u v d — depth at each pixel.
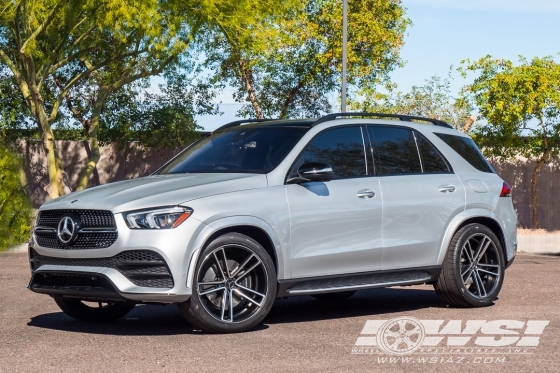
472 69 24.03
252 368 5.57
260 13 22.08
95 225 6.87
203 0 20.67
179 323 7.62
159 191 7.02
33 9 20.19
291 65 29.05
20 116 27.41
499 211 8.95
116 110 27.06
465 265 8.62
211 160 7.91
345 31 22.66
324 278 7.58
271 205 7.25
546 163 24.64
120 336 6.84
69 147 25.88
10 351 6.17
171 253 6.72
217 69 28.66
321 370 5.53
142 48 23.53
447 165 8.73
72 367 5.61
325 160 7.82
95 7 20.12
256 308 7.09
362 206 7.82
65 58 23.27
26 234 18.09
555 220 25.17
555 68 23.28
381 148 8.27
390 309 8.61
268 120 8.48
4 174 18.11
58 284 7.08
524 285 10.52
